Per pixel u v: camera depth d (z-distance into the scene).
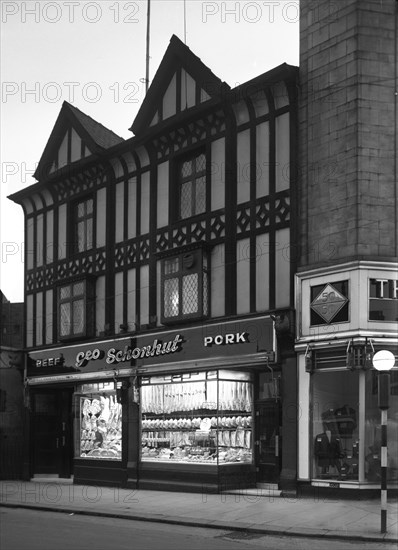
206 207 18.47
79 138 22.64
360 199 15.21
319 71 16.27
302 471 15.41
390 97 15.61
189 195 19.22
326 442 15.17
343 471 14.91
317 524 12.41
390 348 14.75
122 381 19.78
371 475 14.69
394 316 14.84
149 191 20.30
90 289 21.75
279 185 16.88
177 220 19.36
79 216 22.91
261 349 16.34
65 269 22.88
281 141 16.91
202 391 17.78
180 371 18.23
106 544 10.57
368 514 13.13
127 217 20.94
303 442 15.45
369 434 14.74
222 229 17.98
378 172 15.37
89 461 20.80
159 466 18.56
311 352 15.41
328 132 15.95
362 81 15.53
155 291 19.73
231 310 17.48
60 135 23.36
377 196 15.30
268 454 17.16
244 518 13.29
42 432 23.31
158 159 20.14
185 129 19.14
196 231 18.70
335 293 15.17
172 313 18.86
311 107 16.34
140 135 20.05
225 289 17.67
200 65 18.80
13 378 23.83
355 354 14.65
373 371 14.86
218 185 18.27
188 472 17.70
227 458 17.20
